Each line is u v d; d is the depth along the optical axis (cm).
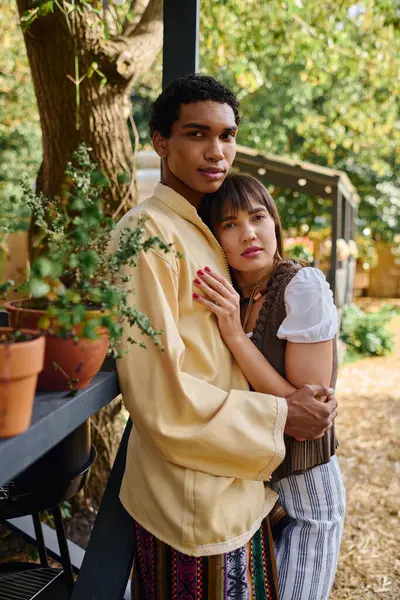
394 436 570
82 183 132
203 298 161
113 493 178
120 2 304
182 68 233
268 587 169
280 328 166
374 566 350
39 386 129
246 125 1248
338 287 1013
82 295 128
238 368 166
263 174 973
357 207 1372
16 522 273
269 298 173
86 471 180
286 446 174
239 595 158
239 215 173
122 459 185
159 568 159
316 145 910
